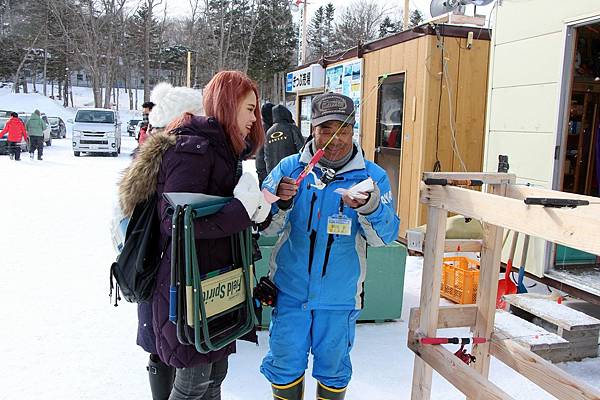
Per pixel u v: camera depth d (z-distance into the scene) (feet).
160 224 6.05
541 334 10.62
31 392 9.05
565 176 17.61
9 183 34.73
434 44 17.79
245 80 6.31
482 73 18.53
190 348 6.01
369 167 7.35
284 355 7.16
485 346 7.89
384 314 12.44
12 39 160.35
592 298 12.55
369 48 21.93
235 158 6.37
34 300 13.32
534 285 15.29
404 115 19.27
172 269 5.64
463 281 13.10
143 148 6.15
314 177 7.03
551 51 13.71
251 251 6.60
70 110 140.46
